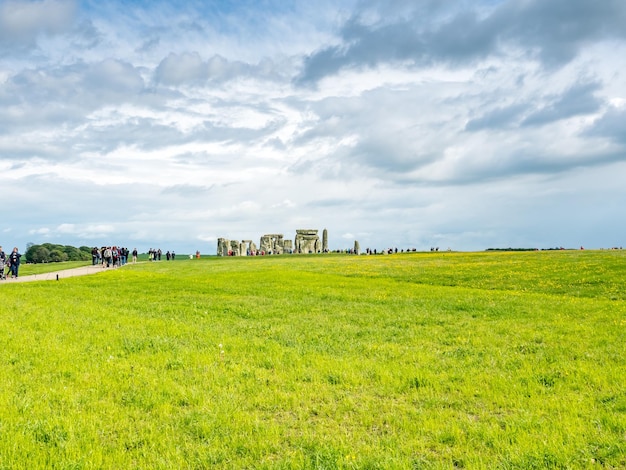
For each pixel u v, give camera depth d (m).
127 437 10.20
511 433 10.25
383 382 13.77
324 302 29.38
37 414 11.05
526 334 19.52
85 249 141.75
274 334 19.98
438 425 10.77
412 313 25.27
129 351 16.81
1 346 16.64
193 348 17.31
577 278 40.69
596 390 12.77
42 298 29.75
